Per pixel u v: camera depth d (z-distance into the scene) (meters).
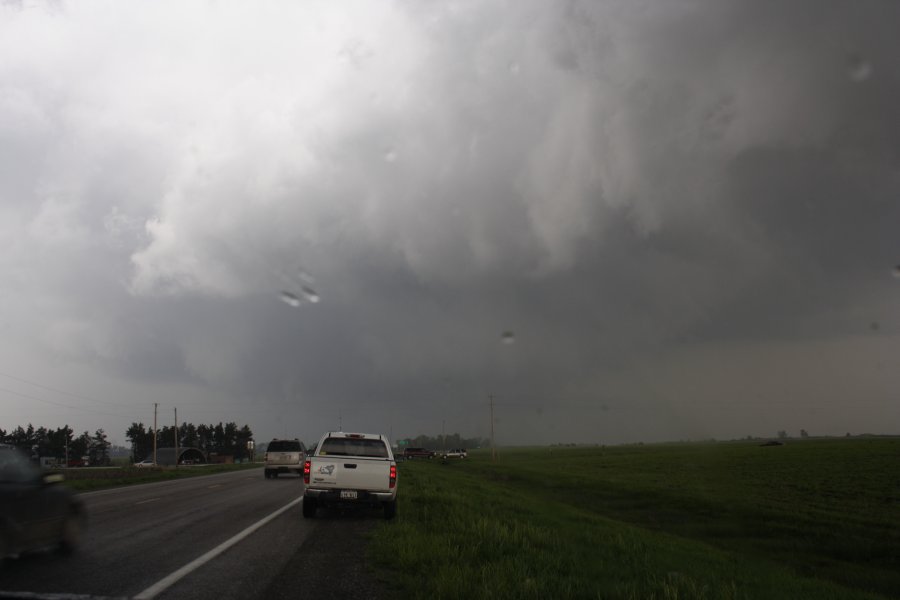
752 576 11.44
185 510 16.16
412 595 6.96
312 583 7.57
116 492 23.50
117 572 8.05
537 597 6.93
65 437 130.62
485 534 11.20
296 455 37.25
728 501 30.78
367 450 15.16
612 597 7.18
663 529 23.70
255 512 15.66
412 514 14.97
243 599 6.76
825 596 10.32
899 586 14.80
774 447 103.00
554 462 77.38
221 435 159.00
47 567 8.38
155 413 94.69
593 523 19.80
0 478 8.37
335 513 15.48
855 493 34.94
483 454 130.00
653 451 109.44
